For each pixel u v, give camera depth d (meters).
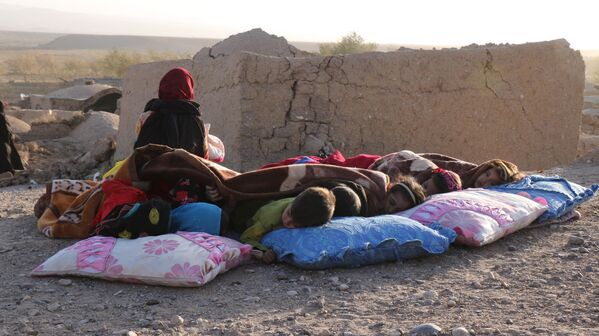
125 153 13.34
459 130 10.96
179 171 5.56
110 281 4.59
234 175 5.75
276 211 5.15
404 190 5.59
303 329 3.73
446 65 10.82
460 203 5.52
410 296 4.31
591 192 6.65
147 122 6.07
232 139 9.80
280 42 14.42
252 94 9.72
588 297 4.24
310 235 4.85
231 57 9.96
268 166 6.54
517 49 11.22
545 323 3.78
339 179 5.62
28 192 9.60
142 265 4.47
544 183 6.51
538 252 5.34
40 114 19.33
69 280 4.59
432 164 6.36
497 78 11.12
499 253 5.31
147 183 5.62
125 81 13.62
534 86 11.37
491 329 3.65
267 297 4.33
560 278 4.63
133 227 4.88
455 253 5.26
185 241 4.65
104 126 18.86
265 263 5.01
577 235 5.80
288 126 9.98
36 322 3.89
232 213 5.55
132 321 3.92
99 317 3.98
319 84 10.12
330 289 4.48
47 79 72.25
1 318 3.95
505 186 6.43
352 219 5.05
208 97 10.55
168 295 4.36
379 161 6.61
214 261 4.55
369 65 10.39
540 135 11.50
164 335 3.70
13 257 5.24
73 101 27.91
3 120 11.67
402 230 4.99
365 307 4.11
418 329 3.64
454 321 3.83
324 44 57.72
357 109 10.36
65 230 5.73
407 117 10.66
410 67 10.63
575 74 11.68
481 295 4.31
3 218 6.87
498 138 11.21
